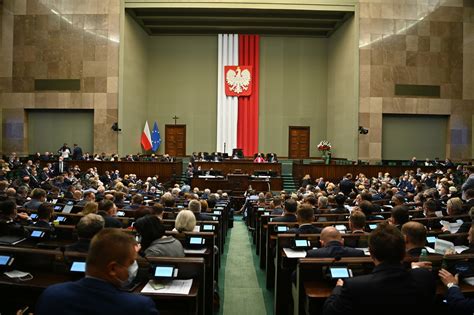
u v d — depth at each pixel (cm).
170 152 2559
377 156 2206
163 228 388
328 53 2586
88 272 201
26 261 356
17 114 2248
